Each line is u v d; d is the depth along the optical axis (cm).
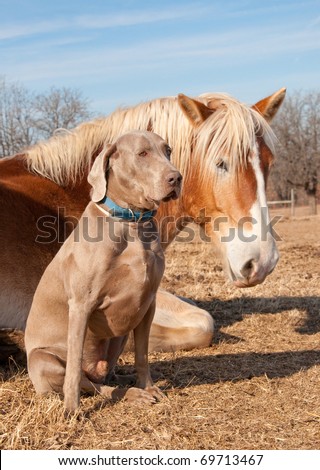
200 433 341
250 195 451
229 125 459
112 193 369
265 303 702
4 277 469
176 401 390
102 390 397
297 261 1094
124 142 363
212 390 415
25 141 3412
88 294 367
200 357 504
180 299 555
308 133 4509
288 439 333
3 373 463
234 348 531
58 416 352
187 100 480
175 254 1154
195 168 484
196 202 487
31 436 334
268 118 513
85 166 521
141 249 369
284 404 386
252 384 426
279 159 4531
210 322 531
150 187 350
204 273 906
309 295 755
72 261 372
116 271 367
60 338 400
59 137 538
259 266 442
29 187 503
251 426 351
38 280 480
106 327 386
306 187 4425
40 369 391
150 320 393
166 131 502
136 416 364
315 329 596
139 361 400
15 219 482
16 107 3412
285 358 494
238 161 454
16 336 485
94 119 544
